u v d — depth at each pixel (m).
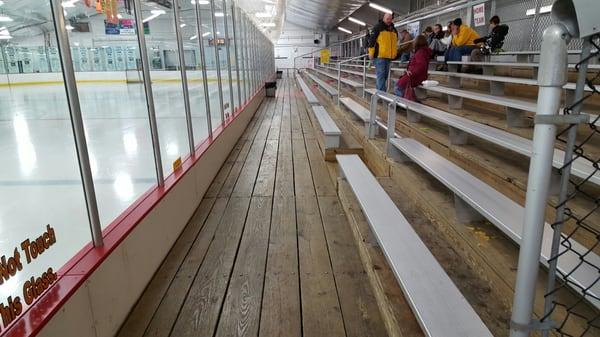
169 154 4.72
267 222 3.00
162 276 2.27
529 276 0.89
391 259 1.70
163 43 8.10
